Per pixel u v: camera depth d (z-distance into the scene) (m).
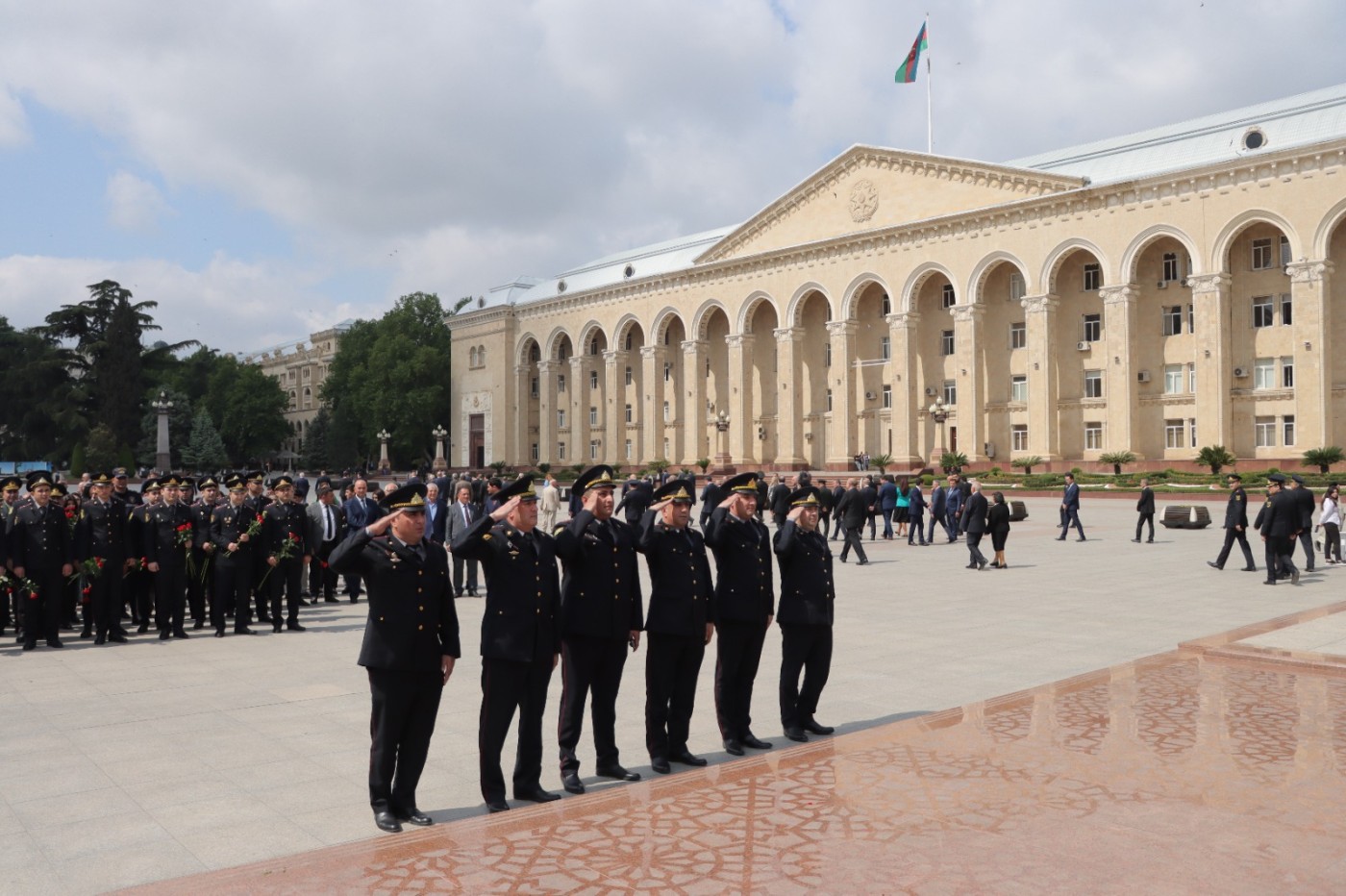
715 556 10.53
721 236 89.06
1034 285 65.00
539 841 7.59
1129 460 60.19
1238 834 7.52
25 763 10.00
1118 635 16.70
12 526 16.92
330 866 7.14
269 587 18.92
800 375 80.31
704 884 6.75
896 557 31.42
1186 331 61.84
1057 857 7.13
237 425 127.38
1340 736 10.07
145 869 7.33
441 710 12.23
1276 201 55.41
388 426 109.00
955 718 11.02
